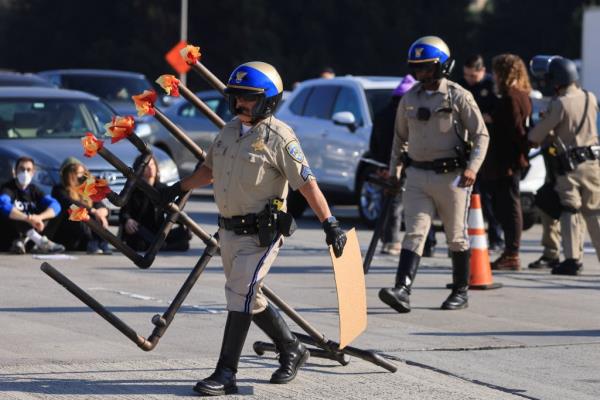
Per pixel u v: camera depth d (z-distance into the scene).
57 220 27.80
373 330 18.83
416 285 23.77
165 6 115.56
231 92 14.05
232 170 14.28
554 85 25.16
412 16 113.88
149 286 22.92
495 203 26.31
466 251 20.83
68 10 120.62
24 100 32.66
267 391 14.61
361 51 112.25
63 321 19.09
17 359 16.16
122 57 114.38
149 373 15.42
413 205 20.50
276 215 14.28
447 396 14.56
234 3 111.25
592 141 25.23
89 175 14.18
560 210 25.50
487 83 27.67
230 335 14.38
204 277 24.33
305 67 111.50
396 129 20.89
